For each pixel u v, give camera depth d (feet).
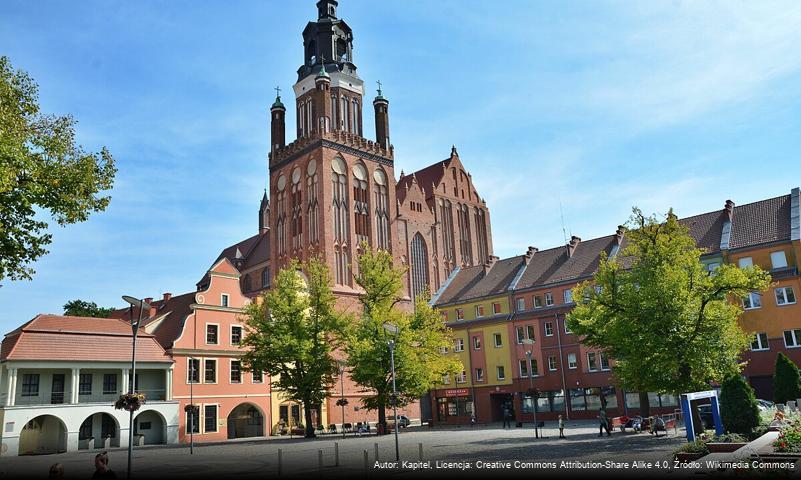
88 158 84.12
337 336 175.52
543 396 200.75
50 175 79.71
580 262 209.15
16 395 159.74
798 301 157.07
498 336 215.10
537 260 226.79
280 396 201.57
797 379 125.90
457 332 225.56
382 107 302.25
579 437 120.78
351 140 279.90
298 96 299.58
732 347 97.96
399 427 220.02
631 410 181.27
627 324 97.81
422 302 172.24
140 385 180.45
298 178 280.31
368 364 155.84
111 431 174.09
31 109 81.71
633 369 99.19
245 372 183.73
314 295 173.58
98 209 86.07
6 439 147.23
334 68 293.84
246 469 91.15
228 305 200.64
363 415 231.09
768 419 87.45
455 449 107.76
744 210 183.11
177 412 177.99
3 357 164.25
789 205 172.55
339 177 272.92
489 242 342.85
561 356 197.98
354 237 269.23
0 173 67.10
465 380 220.23
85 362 165.68
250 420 206.08
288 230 279.49
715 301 99.50
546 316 203.92
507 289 216.74
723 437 77.15
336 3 310.65
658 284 95.55
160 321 201.67
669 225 104.58
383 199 289.53
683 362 94.58
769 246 164.45
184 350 185.47
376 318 162.91
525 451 97.09
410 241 298.56
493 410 212.84
